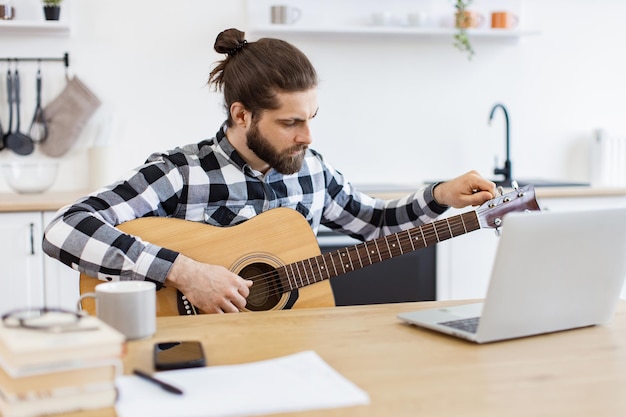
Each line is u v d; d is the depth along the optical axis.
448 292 3.25
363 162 3.71
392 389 1.01
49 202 2.82
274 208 1.93
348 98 3.66
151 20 3.41
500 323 1.23
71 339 0.93
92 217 1.73
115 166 3.42
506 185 3.46
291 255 1.87
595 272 1.32
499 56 3.82
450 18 3.61
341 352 1.18
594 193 3.32
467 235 3.25
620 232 1.32
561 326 1.32
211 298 1.63
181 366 1.09
